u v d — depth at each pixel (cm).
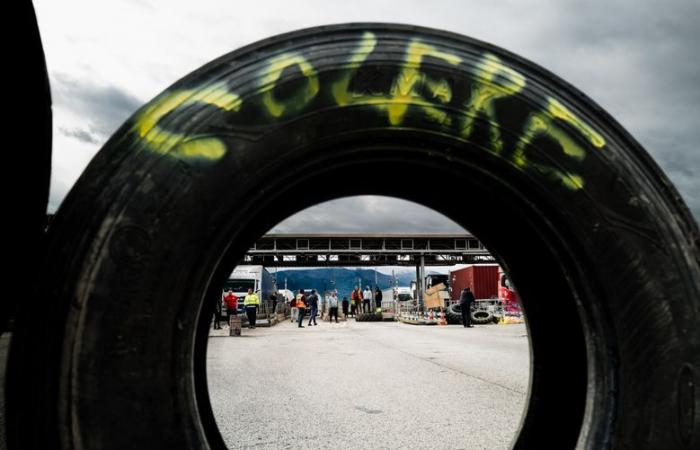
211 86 128
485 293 5081
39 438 115
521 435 182
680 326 132
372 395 526
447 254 5831
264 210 161
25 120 157
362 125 132
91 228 120
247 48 132
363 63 133
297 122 129
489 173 138
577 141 136
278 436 359
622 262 133
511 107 135
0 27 140
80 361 116
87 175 123
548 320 175
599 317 134
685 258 134
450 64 135
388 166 161
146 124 125
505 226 171
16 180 161
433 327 2744
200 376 152
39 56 149
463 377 662
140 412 117
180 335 120
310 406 468
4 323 163
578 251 135
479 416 421
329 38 134
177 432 118
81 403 115
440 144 136
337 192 177
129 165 123
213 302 154
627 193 135
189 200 123
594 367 134
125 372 117
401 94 133
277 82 130
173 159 124
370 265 6656
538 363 181
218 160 125
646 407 130
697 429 129
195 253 122
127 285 119
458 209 179
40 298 118
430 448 327
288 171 130
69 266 119
